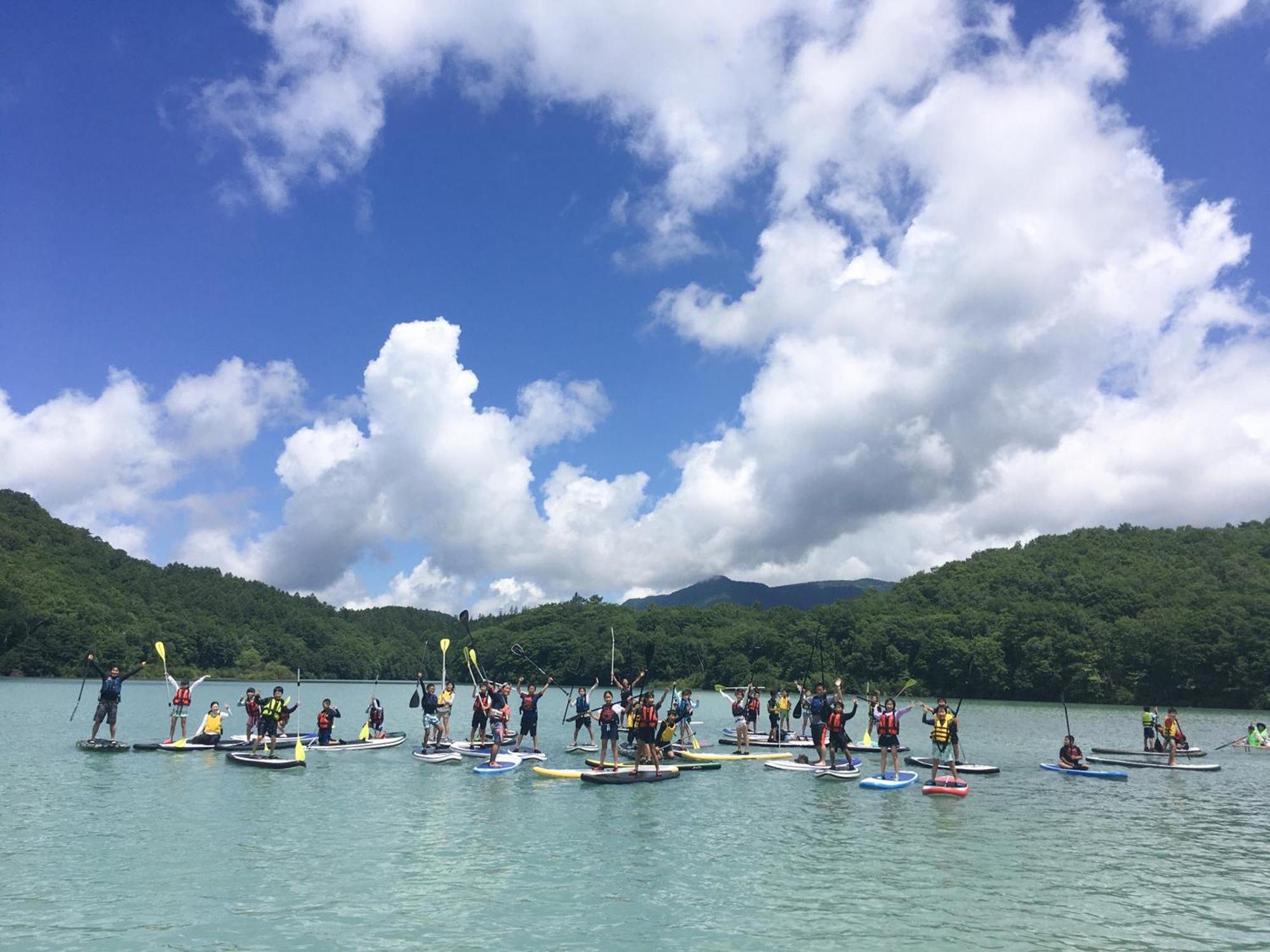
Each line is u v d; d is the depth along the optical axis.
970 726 65.94
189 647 143.62
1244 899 15.78
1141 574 124.25
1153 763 39.06
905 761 35.03
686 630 155.00
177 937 12.80
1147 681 98.31
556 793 25.97
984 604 127.75
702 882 16.23
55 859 17.23
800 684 42.44
